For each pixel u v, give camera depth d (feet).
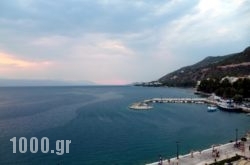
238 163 196.34
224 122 430.20
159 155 247.91
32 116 495.00
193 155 231.50
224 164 205.05
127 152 263.29
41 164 228.22
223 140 312.09
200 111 570.05
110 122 427.33
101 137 322.96
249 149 244.22
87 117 477.77
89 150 269.23
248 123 420.77
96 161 236.84
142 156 250.98
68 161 236.43
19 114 526.16
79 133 344.49
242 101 603.26
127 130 363.35
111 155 253.65
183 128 378.73
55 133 344.08
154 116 493.77
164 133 346.13
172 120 448.65
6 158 241.96
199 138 321.52
